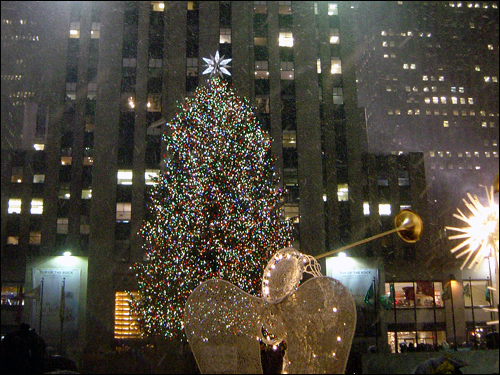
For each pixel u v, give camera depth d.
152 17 47.00
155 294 31.95
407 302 41.16
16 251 41.94
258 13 47.62
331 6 48.81
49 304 39.28
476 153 95.06
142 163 43.91
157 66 46.09
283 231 35.59
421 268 42.38
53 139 44.16
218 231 29.86
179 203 30.86
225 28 46.78
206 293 9.50
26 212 42.66
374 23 99.00
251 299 9.42
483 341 30.42
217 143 31.72
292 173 44.50
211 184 30.38
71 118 44.78
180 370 11.55
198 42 46.41
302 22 47.66
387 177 45.75
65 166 43.81
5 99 41.84
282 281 9.11
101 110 44.56
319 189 43.97
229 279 28.83
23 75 43.22
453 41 98.38
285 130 45.38
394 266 42.41
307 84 46.25
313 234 42.97
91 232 41.75
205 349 9.31
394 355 9.49
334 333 8.48
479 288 40.97
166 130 44.53
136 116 44.88
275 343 9.48
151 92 45.50
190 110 33.38
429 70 97.56
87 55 45.88
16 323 38.81
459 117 96.69
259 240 30.84
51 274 40.00
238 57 46.00
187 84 45.50
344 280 41.31
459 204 71.31
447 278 41.75
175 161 33.88
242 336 9.35
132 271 40.91
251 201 31.22
